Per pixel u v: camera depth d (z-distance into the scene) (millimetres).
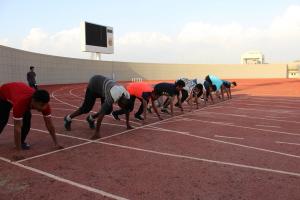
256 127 9406
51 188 4641
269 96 19844
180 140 7617
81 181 4910
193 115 11586
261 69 49906
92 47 36156
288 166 5664
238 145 7180
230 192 4512
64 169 5438
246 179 5012
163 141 7488
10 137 7699
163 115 11383
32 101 5684
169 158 6117
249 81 40125
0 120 6375
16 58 23953
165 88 10289
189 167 5590
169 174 5227
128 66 45344
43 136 7844
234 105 14945
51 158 6035
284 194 4445
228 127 9359
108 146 6969
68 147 6828
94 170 5398
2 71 21391
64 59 34250
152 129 8906
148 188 4648
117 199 4285
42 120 10227
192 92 12617
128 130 8719
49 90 24844
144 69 47219
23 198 4309
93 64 39812
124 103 7930
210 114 11922
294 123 10172
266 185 4770
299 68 53594
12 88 5883
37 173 5238
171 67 49281
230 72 50281
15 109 5727
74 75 36312
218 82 15289
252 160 6016
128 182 4875
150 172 5316
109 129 8797
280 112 12727
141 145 7086
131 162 5852
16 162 5766
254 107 14297
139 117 10375
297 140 7719
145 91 9398
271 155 6367
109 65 42469
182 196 4375
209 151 6641
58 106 14359
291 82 36438
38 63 28719
